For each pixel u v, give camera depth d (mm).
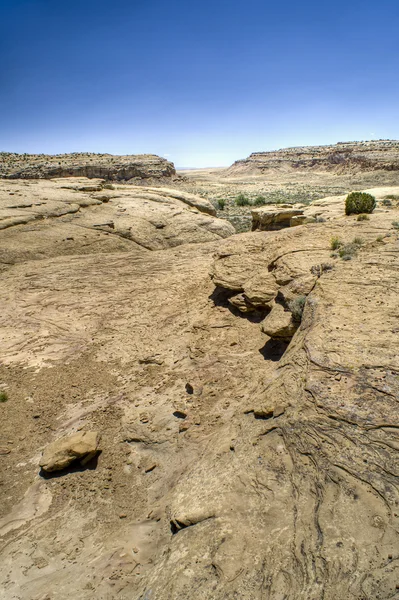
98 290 18750
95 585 4660
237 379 9820
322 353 6621
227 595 3645
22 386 10828
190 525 4758
